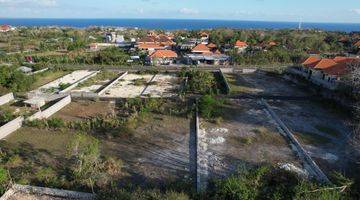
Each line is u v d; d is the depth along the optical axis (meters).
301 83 54.69
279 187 21.33
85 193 21.61
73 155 27.25
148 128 33.97
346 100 40.06
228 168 25.66
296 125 35.09
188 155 28.08
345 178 22.31
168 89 51.66
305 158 27.44
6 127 32.03
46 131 33.16
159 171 25.39
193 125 34.84
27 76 52.25
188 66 72.88
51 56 81.12
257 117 37.62
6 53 86.25
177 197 19.84
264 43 101.94
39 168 25.56
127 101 42.31
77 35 134.62
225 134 32.47
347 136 32.09
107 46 104.56
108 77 60.38
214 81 54.91
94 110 40.28
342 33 140.75
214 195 20.86
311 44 101.56
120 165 26.16
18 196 21.97
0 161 26.44
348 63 49.91
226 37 113.75
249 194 20.34
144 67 71.31
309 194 20.08
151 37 107.81
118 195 20.39
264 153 28.34
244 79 59.53
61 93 46.22
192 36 128.38
